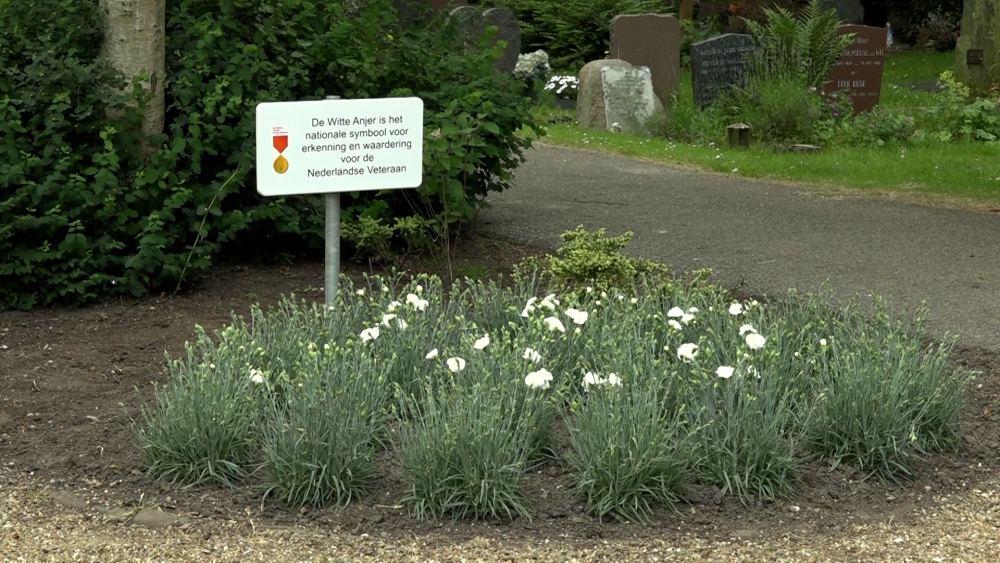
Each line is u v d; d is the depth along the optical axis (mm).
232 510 4070
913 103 18062
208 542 3834
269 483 4199
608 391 4227
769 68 16281
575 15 22375
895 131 14555
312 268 7562
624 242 6414
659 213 9734
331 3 8141
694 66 15961
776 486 4238
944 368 5012
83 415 4945
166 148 7000
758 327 5230
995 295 7082
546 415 4469
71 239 6535
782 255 8172
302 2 7816
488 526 3959
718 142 14758
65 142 6797
